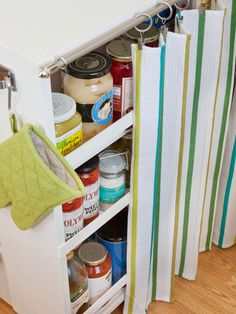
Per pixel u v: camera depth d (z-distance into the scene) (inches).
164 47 38.8
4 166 36.9
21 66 33.2
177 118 44.7
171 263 56.9
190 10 41.3
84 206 45.4
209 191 59.2
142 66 39.0
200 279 63.2
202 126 49.3
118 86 42.1
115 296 56.7
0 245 50.7
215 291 61.9
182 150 48.0
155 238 53.9
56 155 35.2
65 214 42.3
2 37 34.6
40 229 42.3
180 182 50.7
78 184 35.1
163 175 48.9
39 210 37.5
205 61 44.7
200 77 45.6
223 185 60.6
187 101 46.8
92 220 47.0
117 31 36.4
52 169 36.9
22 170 35.7
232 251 66.2
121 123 42.2
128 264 53.2
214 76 46.1
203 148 51.1
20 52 33.0
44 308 51.6
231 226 64.0
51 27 35.9
